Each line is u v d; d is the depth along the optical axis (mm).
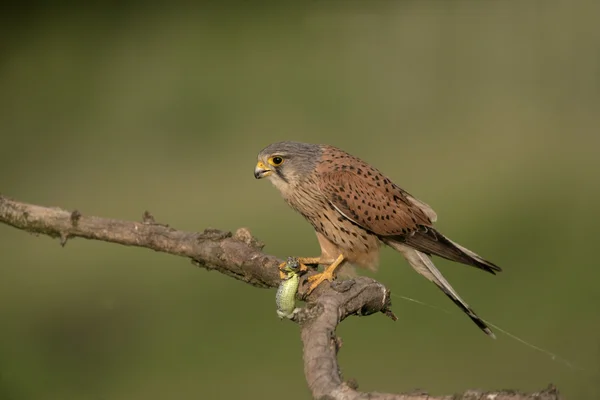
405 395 3627
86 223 6359
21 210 6488
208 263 6066
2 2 18984
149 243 6211
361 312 5180
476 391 3523
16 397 8617
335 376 3977
